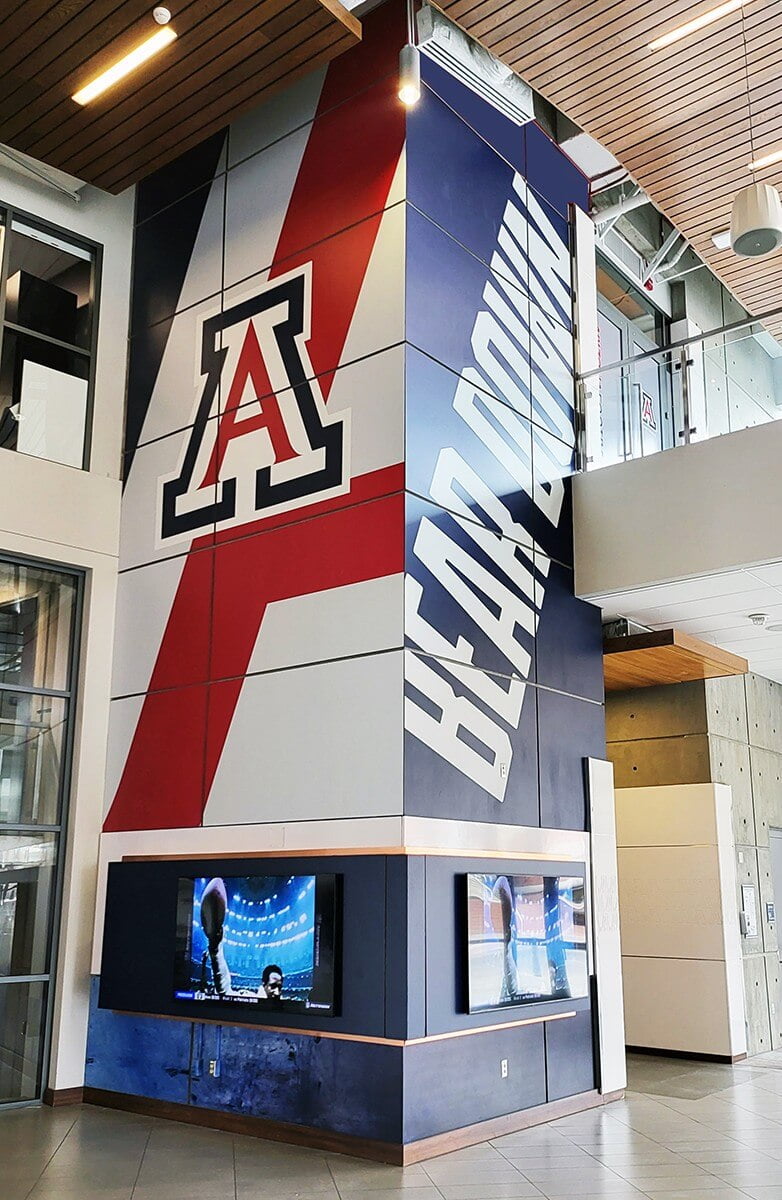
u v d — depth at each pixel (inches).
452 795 277.3
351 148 320.8
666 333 516.1
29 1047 314.8
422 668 275.4
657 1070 385.1
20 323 350.3
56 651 342.3
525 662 319.0
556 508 349.4
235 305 341.7
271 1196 215.0
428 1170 236.8
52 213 362.3
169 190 376.2
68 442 354.9
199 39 290.5
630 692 459.5
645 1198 215.8
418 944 253.4
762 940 447.5
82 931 326.0
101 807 337.1
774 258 418.0
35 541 335.3
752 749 471.8
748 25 301.3
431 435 295.3
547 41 310.2
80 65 300.2
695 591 344.8
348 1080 255.0
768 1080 363.6
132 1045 307.1
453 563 295.0
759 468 319.6
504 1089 278.8
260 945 276.7
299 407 314.2
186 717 320.2
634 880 440.1
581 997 312.5
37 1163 242.4
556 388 362.6
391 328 296.2
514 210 357.7
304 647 293.9
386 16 321.1
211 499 332.5
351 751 275.0
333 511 297.0
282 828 284.7
